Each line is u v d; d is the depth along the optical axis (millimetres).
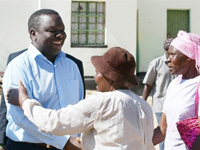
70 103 2867
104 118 2074
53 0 11703
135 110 2156
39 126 2164
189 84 2574
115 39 12273
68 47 11969
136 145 2115
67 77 2898
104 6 12430
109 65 2174
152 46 13875
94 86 11914
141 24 13727
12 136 2666
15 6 11977
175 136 2605
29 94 2590
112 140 2062
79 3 12336
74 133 2109
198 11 14016
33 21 2750
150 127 2254
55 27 2693
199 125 2420
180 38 2604
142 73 13883
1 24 11953
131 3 12219
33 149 2637
